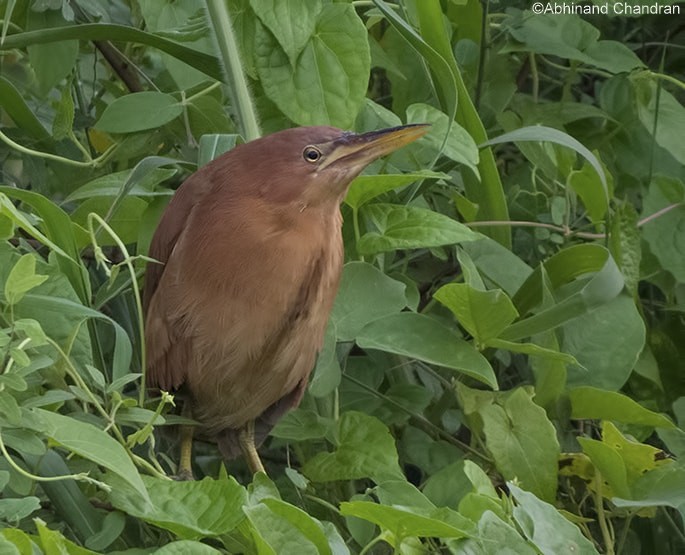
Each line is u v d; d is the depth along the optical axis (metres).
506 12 8.28
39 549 4.37
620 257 7.22
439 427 7.08
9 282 4.66
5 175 7.56
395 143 6.15
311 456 6.75
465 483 5.94
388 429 6.56
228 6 6.76
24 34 6.58
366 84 6.57
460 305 6.25
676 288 7.75
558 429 6.71
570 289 7.00
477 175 6.53
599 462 6.17
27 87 7.59
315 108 6.55
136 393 6.60
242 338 6.13
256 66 6.59
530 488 6.26
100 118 6.85
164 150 7.60
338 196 6.16
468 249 7.07
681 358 7.73
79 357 5.59
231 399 6.36
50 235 5.80
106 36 6.64
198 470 7.44
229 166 6.17
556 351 6.53
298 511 4.66
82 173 7.39
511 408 6.33
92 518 5.31
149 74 7.84
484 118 8.09
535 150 7.84
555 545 4.99
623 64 7.96
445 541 4.95
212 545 5.88
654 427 6.84
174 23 6.92
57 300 5.21
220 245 6.05
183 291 6.11
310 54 6.58
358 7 7.84
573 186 7.56
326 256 6.19
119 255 7.20
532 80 8.97
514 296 6.90
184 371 6.25
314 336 6.29
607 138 8.31
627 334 6.79
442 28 6.86
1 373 4.71
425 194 7.66
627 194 8.32
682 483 6.09
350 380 6.91
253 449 6.73
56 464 5.29
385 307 6.32
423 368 7.25
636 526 7.05
